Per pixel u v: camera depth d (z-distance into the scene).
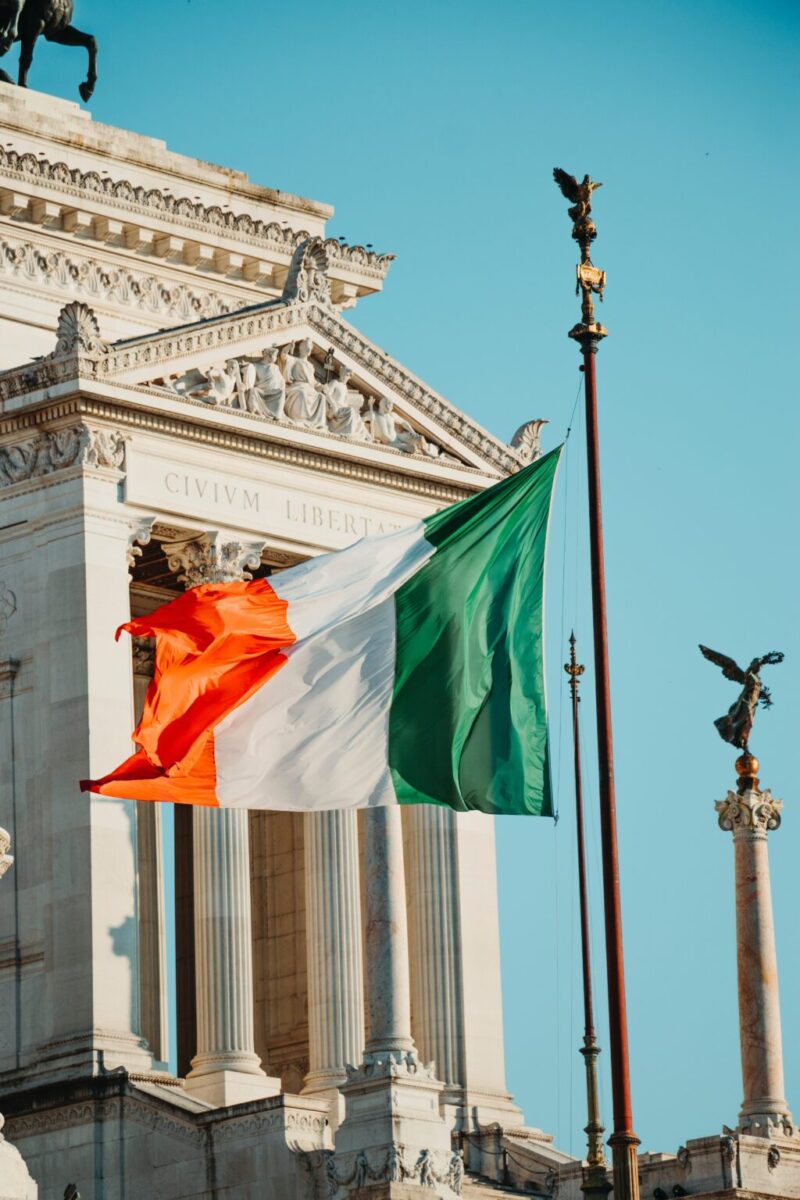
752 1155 103.12
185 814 128.75
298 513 117.38
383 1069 98.44
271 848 125.94
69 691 109.56
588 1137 109.56
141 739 93.69
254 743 94.06
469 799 93.56
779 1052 104.62
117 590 110.62
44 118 130.50
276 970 124.75
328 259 122.38
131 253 131.00
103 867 108.06
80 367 110.31
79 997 107.19
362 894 117.06
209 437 114.31
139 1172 104.06
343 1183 97.69
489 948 120.62
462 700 94.06
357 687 94.31
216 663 94.62
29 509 112.06
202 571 114.38
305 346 118.50
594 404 80.38
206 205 134.50
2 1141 71.62
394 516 120.81
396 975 100.88
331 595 95.44
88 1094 105.38
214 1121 102.12
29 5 133.50
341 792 93.62
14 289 126.38
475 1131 115.88
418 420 121.50
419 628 94.69
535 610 94.88
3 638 112.19
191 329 114.25
